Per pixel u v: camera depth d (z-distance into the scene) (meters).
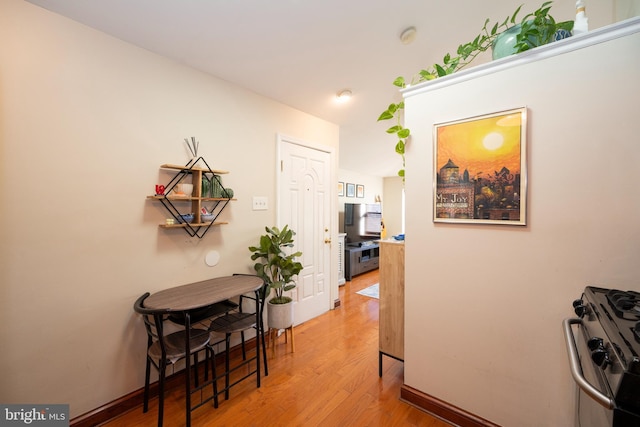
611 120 1.09
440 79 1.51
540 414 1.27
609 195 1.10
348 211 4.92
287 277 2.37
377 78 2.41
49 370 1.44
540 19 1.27
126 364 1.69
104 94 1.60
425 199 1.60
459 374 1.50
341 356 2.29
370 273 5.39
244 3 1.51
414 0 1.58
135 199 1.73
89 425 1.53
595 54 1.12
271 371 2.07
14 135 1.34
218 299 1.61
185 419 1.60
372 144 4.28
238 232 2.32
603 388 0.64
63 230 1.47
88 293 1.55
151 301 1.57
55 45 1.45
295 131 2.84
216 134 2.16
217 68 2.06
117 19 1.53
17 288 1.35
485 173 1.38
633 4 1.29
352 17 1.68
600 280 1.13
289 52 1.97
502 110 1.33
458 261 1.49
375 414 1.62
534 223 1.26
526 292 1.29
